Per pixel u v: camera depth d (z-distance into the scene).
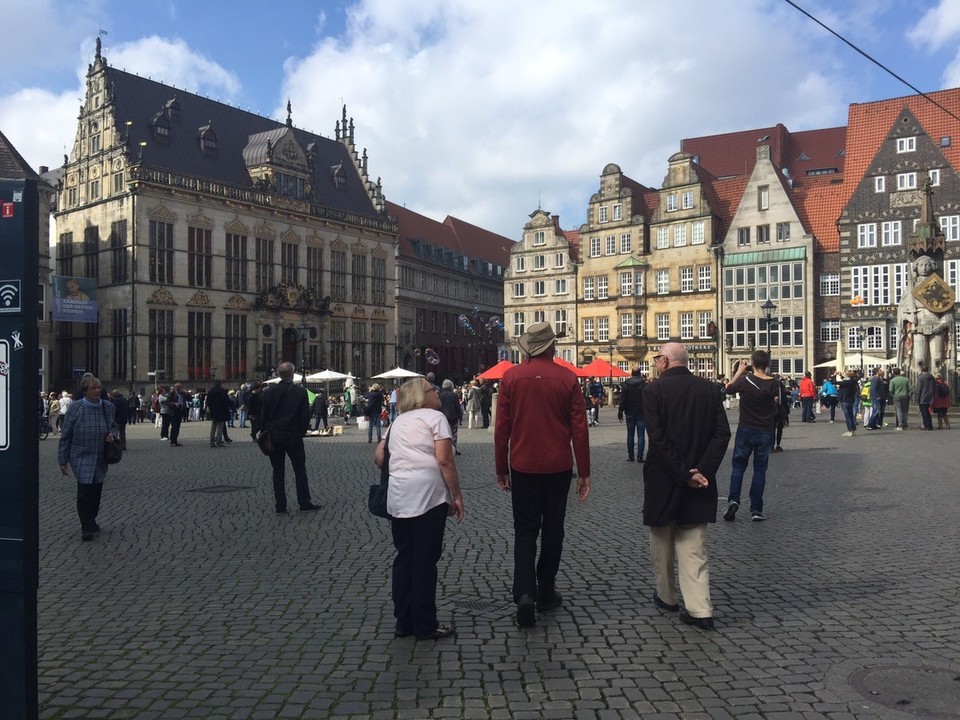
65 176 67.56
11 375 4.39
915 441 24.11
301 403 13.02
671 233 70.44
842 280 62.59
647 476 7.12
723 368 67.25
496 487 15.98
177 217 64.56
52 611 7.52
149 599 7.89
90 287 54.66
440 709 5.19
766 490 14.78
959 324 57.41
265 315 70.94
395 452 6.80
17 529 4.39
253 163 73.00
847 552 9.59
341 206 82.12
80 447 10.99
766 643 6.39
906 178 60.78
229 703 5.32
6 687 4.39
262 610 7.47
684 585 6.88
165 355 63.41
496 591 8.06
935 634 6.56
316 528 11.59
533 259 79.00
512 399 7.20
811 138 89.44
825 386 37.22
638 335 71.38
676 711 5.12
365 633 6.77
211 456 23.97
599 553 9.73
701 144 93.50
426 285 94.19
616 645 6.38
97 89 65.06
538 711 5.14
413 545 6.73
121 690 5.57
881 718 5.00
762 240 66.19
